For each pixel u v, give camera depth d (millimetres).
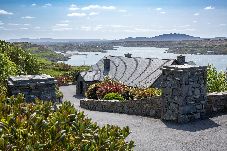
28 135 4211
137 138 11000
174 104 12875
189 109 12711
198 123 12328
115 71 48781
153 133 11523
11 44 44625
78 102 37031
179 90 12602
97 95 28359
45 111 5207
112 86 28422
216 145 9812
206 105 13430
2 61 22906
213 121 12422
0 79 20203
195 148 9664
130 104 16812
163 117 13523
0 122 4262
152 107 14805
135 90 25906
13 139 4141
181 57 42469
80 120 5059
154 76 40406
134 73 44594
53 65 90000
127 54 52312
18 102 5344
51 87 12836
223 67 187750
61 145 4289
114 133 5223
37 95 12555
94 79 48094
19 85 12250
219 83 29906
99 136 4789
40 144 4059
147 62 45625
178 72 12578
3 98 5430
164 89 13367
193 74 12719
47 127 4449
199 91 12938
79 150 4395
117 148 4980
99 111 19734
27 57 43562
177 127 12047
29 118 4566
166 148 9812
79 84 49812
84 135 4707
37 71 44625
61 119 4777
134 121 13914
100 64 53750
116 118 15125
